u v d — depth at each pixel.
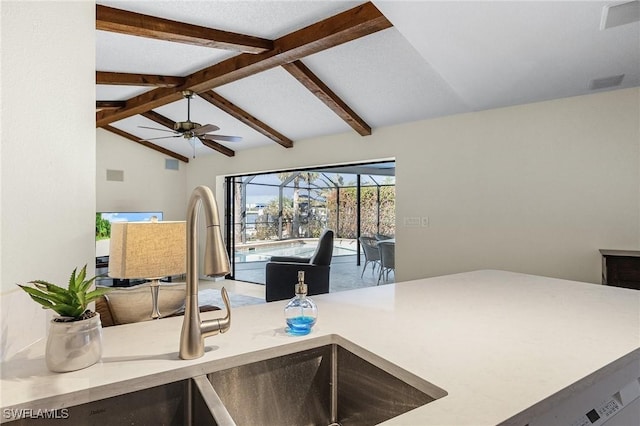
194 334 0.96
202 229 6.95
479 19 2.41
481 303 1.57
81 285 0.95
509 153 3.88
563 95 3.47
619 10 2.19
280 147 6.23
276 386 1.06
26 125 1.03
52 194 1.15
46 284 0.89
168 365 0.93
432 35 2.65
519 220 3.81
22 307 0.98
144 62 3.92
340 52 3.52
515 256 3.84
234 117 5.41
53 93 1.17
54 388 0.81
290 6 2.85
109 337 1.13
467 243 4.18
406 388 0.91
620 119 3.27
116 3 2.70
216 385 0.96
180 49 3.68
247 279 7.38
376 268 5.93
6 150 0.95
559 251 3.58
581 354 1.02
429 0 2.32
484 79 3.22
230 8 2.86
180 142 7.08
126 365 0.92
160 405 0.90
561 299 1.65
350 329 1.21
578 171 3.47
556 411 0.86
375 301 1.61
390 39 3.22
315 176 6.87
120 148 7.11
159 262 1.67
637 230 3.21
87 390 0.81
